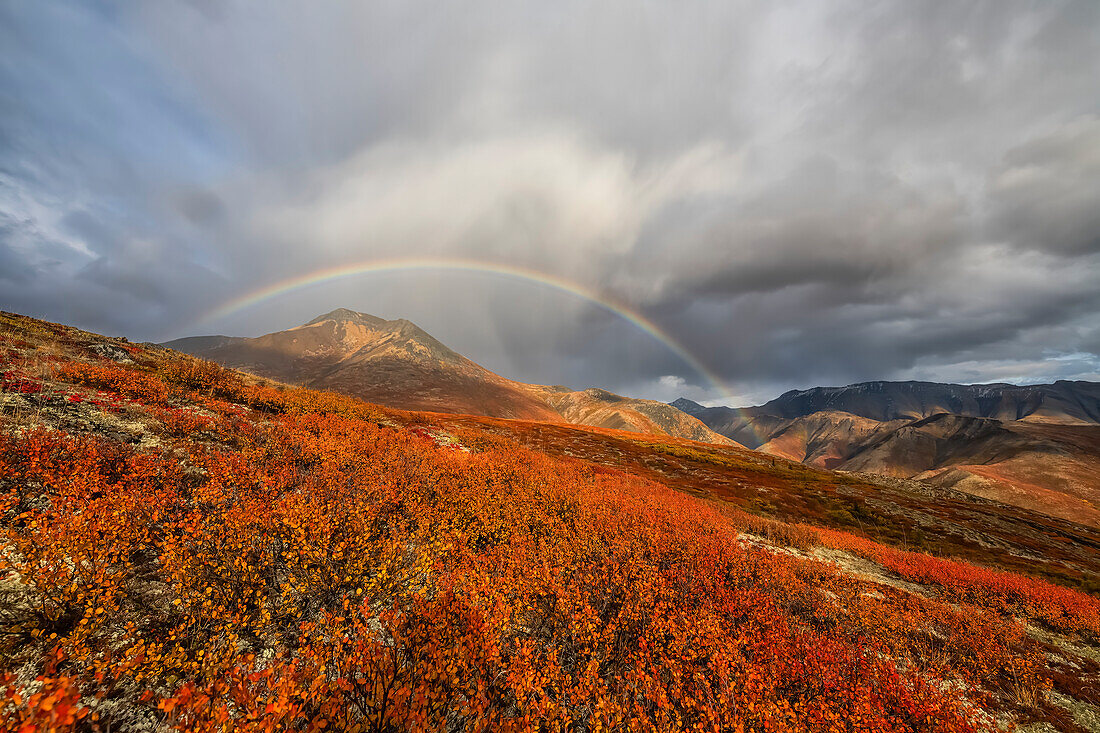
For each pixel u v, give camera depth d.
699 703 7.05
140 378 19.31
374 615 7.69
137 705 5.45
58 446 10.90
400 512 12.14
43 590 6.17
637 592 10.08
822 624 13.26
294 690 4.95
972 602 20.81
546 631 8.97
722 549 16.98
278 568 8.27
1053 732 10.27
